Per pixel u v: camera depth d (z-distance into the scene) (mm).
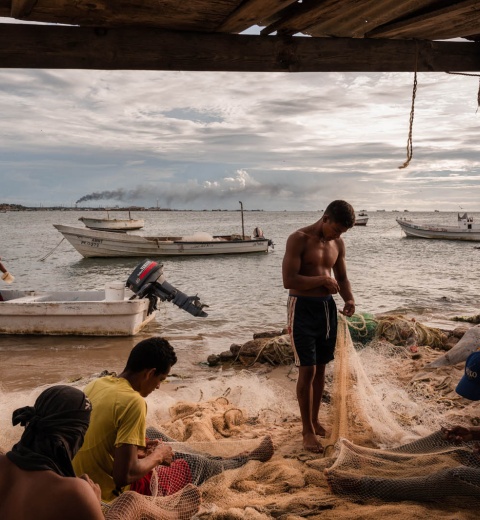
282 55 4652
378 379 7039
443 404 5703
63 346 10953
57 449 2051
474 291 18438
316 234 4934
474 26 4535
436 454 3947
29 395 6215
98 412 3113
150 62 4387
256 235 33562
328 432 5105
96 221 53719
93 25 4223
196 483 3889
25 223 105125
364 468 3906
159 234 71938
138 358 3268
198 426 5012
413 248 40844
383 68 4895
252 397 6301
